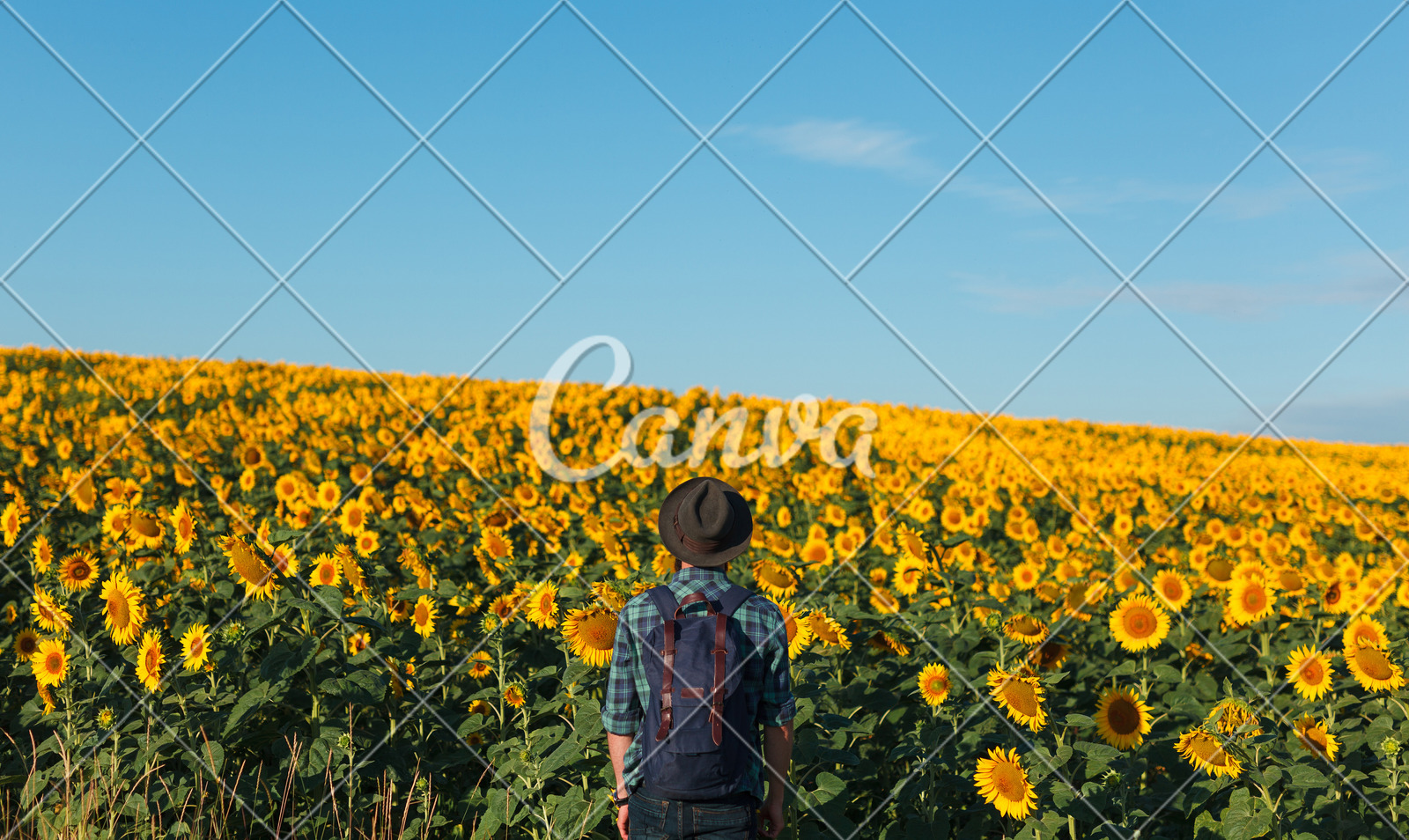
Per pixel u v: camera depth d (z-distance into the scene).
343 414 15.02
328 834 4.13
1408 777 4.21
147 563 6.20
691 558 3.10
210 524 6.79
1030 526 9.60
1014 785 3.84
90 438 11.09
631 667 3.08
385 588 5.83
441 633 5.54
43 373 17.48
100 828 3.98
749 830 2.94
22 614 6.05
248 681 4.49
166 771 4.29
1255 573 6.13
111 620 4.60
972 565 7.33
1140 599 5.57
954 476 13.91
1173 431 27.77
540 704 4.41
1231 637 6.08
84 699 4.55
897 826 4.23
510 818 3.87
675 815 2.90
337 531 7.31
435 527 7.82
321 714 4.36
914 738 4.45
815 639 4.89
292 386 19.81
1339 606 6.39
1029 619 5.10
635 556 6.39
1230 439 26.83
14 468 10.05
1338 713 5.41
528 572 6.53
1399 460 25.75
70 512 7.94
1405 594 6.37
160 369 19.53
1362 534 12.07
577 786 3.91
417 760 4.50
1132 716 4.20
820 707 4.59
